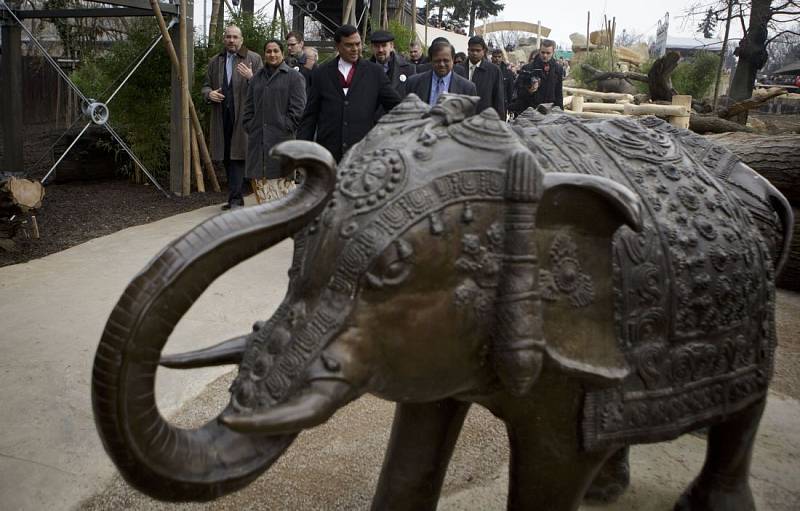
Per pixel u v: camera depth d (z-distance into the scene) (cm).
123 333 101
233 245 106
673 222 158
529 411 145
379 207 116
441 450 173
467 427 288
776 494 243
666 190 162
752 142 517
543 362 129
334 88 500
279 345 114
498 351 122
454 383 127
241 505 231
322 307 115
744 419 202
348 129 499
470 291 120
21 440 269
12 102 838
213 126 713
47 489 238
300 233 123
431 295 118
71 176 848
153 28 815
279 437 120
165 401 305
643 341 149
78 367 334
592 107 774
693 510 219
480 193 121
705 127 1004
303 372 111
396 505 174
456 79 542
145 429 106
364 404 308
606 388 138
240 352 123
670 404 156
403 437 172
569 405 144
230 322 394
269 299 434
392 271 114
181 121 777
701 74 1567
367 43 1072
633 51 2106
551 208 130
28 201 549
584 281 136
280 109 618
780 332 412
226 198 787
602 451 149
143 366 104
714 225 166
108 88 788
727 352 168
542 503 156
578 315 135
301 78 627
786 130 1266
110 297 435
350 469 254
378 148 127
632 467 259
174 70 769
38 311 407
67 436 273
